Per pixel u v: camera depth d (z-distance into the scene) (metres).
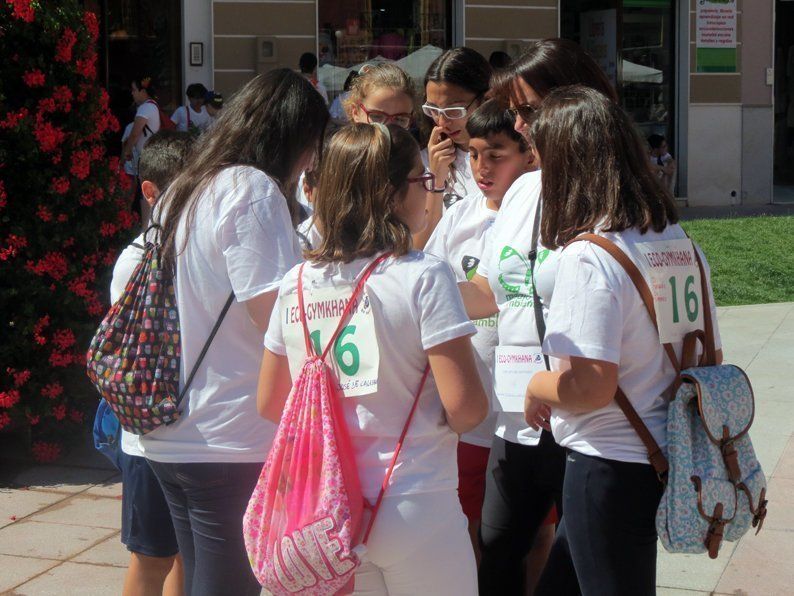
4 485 5.27
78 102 5.51
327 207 2.49
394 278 2.42
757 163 16.88
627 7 16.45
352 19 14.48
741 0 16.45
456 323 2.40
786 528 4.55
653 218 2.54
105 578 4.21
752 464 2.58
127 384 2.79
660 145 15.45
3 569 4.29
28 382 5.46
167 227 2.83
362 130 2.50
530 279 2.99
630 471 2.51
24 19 5.11
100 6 13.37
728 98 16.66
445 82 3.67
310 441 2.40
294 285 2.55
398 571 2.45
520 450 3.08
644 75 16.67
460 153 3.76
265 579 2.41
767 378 6.89
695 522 2.45
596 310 2.44
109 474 5.44
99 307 5.64
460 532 2.49
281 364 2.62
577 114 2.58
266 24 13.79
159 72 13.72
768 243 11.83
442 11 14.82
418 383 2.45
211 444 2.79
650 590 2.58
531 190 3.07
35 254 5.40
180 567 3.35
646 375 2.52
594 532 2.56
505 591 3.19
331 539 2.31
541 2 15.02
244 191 2.75
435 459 2.47
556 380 2.53
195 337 2.80
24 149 5.23
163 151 3.61
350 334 2.43
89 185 5.56
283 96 2.87
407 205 2.54
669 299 2.52
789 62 20.02
